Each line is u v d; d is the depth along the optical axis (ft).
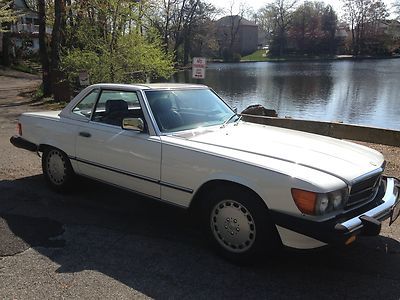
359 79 161.17
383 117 77.00
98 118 16.65
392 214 12.67
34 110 50.39
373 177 12.35
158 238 14.24
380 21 348.18
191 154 13.02
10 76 121.60
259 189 11.55
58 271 11.98
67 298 10.66
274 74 198.39
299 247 11.23
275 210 11.33
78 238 14.15
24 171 22.44
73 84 59.62
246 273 12.01
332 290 11.19
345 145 14.28
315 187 10.76
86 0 57.26
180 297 10.77
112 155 15.48
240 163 12.00
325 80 159.53
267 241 11.81
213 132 14.80
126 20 57.47
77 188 18.42
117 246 13.60
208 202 12.91
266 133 14.84
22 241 13.85
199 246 13.67
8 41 140.36
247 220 12.05
